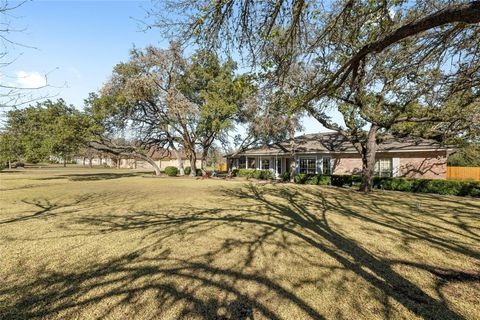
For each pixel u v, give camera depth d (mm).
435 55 4125
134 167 60938
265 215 7742
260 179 23078
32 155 20719
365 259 4332
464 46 3982
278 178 23641
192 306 2951
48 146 19797
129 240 5340
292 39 3773
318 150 20156
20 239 5438
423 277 3670
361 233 5828
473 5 2080
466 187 12016
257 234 5734
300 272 3832
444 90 4957
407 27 2531
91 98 22953
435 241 5277
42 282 3527
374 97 9305
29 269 3953
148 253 4609
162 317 2748
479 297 3137
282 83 4410
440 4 3604
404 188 14031
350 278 3639
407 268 3973
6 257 4438
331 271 3863
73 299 3098
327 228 6242
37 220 7188
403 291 3285
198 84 23422
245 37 3680
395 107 9195
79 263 4180
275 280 3582
